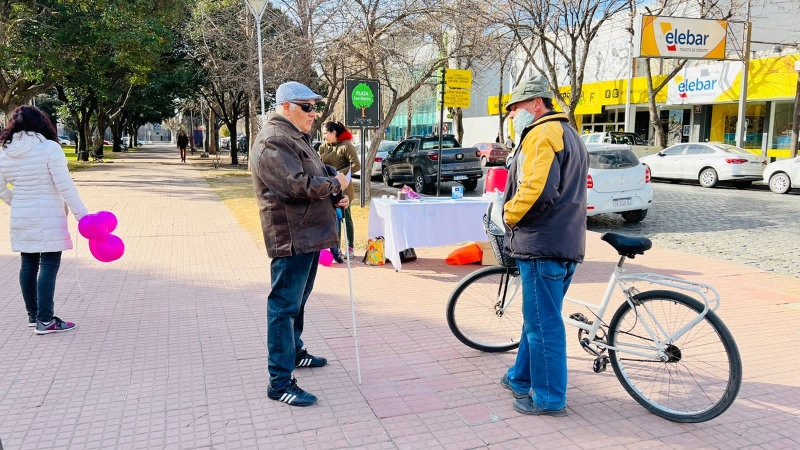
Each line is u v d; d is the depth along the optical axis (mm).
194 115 59719
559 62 31469
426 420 3457
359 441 3221
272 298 3609
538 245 3359
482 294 4527
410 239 6922
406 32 12297
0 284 6469
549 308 3436
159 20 19641
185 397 3746
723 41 19234
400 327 5117
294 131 3525
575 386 3949
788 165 15773
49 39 17250
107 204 13422
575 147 3400
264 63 14859
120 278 6805
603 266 7492
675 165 18891
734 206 13422
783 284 6637
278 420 3447
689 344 3465
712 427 3389
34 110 4719
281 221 3479
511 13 17734
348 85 11711
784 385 3936
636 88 26453
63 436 3264
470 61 15102
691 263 7719
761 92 21672
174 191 16453
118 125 46906
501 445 3186
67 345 4645
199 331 4984
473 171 17234
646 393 3648
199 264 7562
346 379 4031
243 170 26234
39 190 4711
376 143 13430
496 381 4016
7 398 3723
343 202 3711
